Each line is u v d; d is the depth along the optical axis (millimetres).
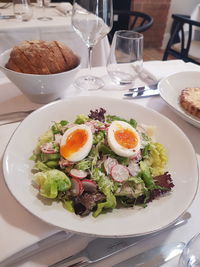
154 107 803
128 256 411
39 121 612
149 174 484
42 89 704
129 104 693
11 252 374
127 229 384
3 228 403
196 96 800
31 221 417
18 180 450
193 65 1114
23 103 775
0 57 730
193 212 477
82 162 490
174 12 3580
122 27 3486
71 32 1383
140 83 950
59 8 1706
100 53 1410
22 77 658
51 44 732
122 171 479
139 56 923
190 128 719
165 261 407
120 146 517
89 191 452
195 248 389
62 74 678
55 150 510
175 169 533
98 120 611
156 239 434
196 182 475
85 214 417
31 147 550
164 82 850
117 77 951
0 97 793
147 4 3348
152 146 553
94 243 419
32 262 389
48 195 426
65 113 666
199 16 2570
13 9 1540
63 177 448
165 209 433
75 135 531
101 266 396
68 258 397
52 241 404
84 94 848
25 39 1330
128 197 460
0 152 560
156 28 3621
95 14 875
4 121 670
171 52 2455
